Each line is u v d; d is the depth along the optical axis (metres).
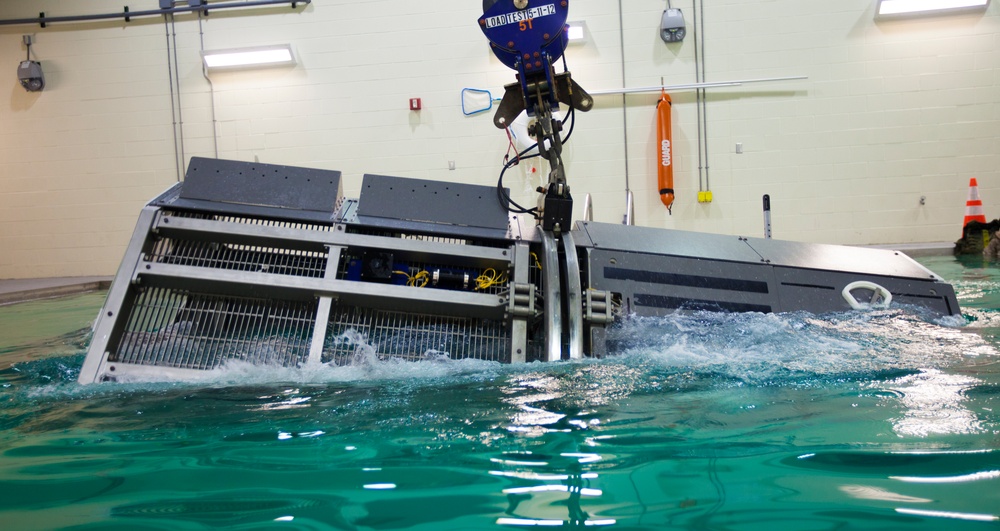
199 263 2.59
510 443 1.50
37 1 8.12
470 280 2.64
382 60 8.06
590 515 1.11
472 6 7.95
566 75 2.59
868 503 1.13
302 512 1.15
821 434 1.49
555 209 2.68
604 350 2.39
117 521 1.13
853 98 7.66
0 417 1.81
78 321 4.36
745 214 7.85
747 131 7.79
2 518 1.16
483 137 8.02
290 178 2.70
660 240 2.93
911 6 7.42
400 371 2.23
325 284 2.43
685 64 7.79
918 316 2.70
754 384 1.94
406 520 1.11
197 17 8.09
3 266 8.37
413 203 2.69
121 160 8.23
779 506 1.12
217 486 1.28
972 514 1.07
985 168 7.55
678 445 1.45
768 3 7.68
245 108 8.16
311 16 8.07
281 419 1.73
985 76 7.48
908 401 1.72
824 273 2.86
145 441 1.58
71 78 8.19
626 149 7.89
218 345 2.38
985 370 2.00
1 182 8.32
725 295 2.72
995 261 5.93
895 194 7.68
